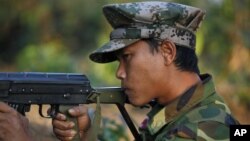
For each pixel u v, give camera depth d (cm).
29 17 3120
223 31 1584
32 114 853
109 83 1897
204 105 493
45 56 2134
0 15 3155
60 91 518
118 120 905
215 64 1627
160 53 488
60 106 520
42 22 3134
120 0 1859
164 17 484
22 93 510
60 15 3206
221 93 1565
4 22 3172
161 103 507
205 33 1577
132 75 490
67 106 521
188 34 495
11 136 485
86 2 3234
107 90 533
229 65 1599
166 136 483
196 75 505
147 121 535
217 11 1588
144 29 482
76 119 521
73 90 521
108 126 784
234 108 1548
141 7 485
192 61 500
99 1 3253
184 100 495
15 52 3250
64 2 3178
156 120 502
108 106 1141
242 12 1572
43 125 805
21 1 3130
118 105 541
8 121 486
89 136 521
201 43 1539
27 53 2242
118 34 490
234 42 1591
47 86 515
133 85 492
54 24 3172
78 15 3222
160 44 487
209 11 1589
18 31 3219
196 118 483
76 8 3216
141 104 497
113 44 487
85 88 524
